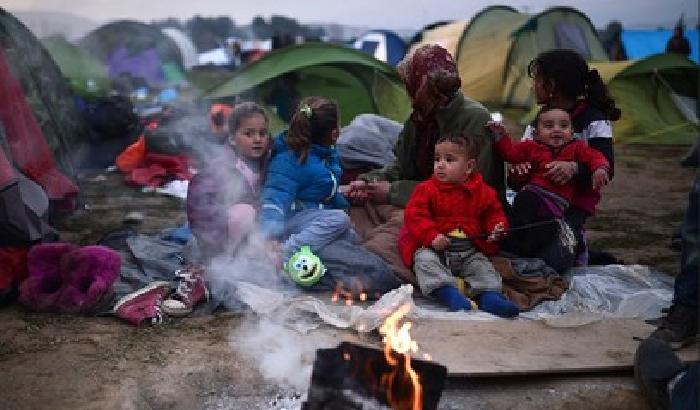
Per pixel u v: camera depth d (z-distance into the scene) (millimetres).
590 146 4531
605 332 3777
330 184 4711
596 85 4531
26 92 6742
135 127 9461
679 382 2855
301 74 10586
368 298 4277
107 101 9375
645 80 13195
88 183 8234
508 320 3939
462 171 4234
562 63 4445
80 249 4102
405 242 4387
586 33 16266
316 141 4668
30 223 4418
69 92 9039
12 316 3998
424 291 4156
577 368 3359
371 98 10703
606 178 4199
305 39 26734
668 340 3453
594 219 7004
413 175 5043
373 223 4941
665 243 6031
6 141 5090
